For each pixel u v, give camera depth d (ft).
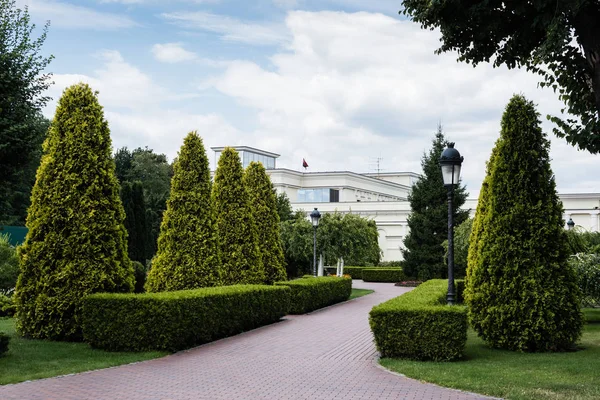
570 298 36.96
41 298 39.60
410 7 32.09
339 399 25.38
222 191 68.39
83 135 41.22
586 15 26.89
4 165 33.88
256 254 68.23
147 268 83.87
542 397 24.85
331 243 101.24
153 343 36.63
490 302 37.70
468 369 31.17
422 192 114.32
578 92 31.73
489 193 39.34
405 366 32.24
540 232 36.99
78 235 40.11
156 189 183.32
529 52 32.50
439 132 115.55
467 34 32.65
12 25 36.04
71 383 27.89
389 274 129.39
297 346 40.47
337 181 185.16
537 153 37.73
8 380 27.84
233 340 43.39
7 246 63.10
